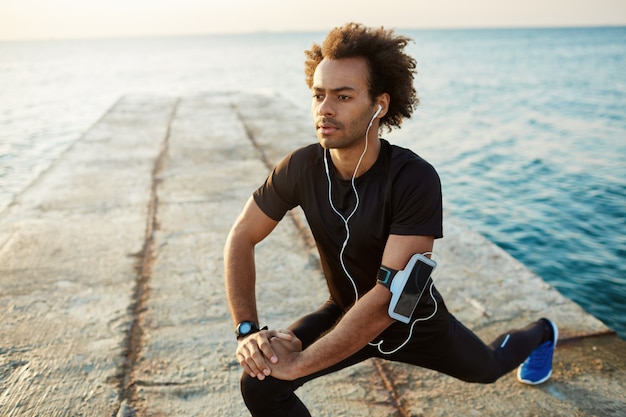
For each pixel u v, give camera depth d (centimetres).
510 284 343
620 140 1406
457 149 1326
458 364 183
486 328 293
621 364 262
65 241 420
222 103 1302
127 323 298
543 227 766
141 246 413
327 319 185
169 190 568
